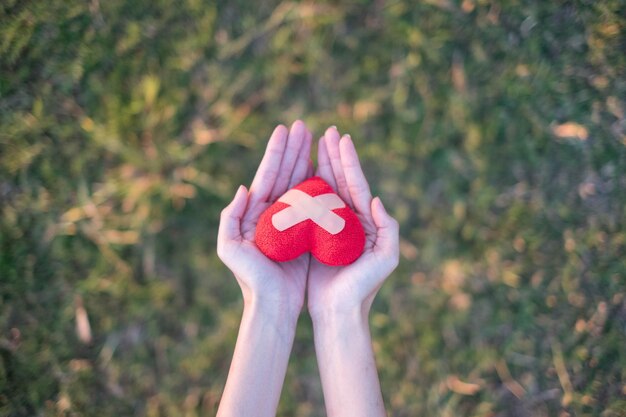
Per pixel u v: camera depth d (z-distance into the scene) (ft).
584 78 2.97
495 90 3.00
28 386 2.95
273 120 3.05
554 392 2.97
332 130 2.43
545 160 3.01
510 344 3.00
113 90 3.00
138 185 2.99
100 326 3.01
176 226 3.03
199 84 3.04
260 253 2.27
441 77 3.02
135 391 3.00
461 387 2.99
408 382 3.00
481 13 2.99
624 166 2.97
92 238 3.00
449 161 3.04
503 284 3.01
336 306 2.29
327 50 3.04
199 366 3.01
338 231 2.23
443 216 3.05
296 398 3.01
